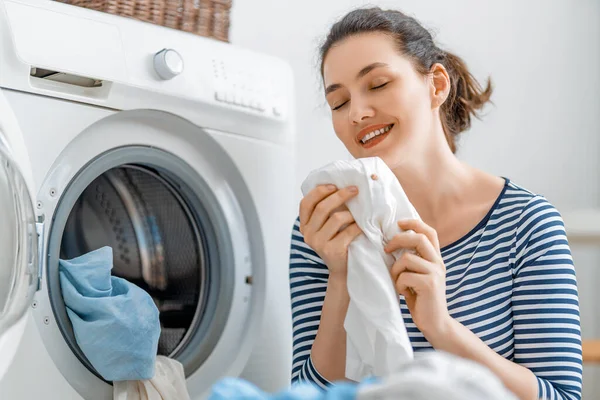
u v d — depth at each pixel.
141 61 1.40
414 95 1.30
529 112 2.62
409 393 0.56
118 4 1.47
